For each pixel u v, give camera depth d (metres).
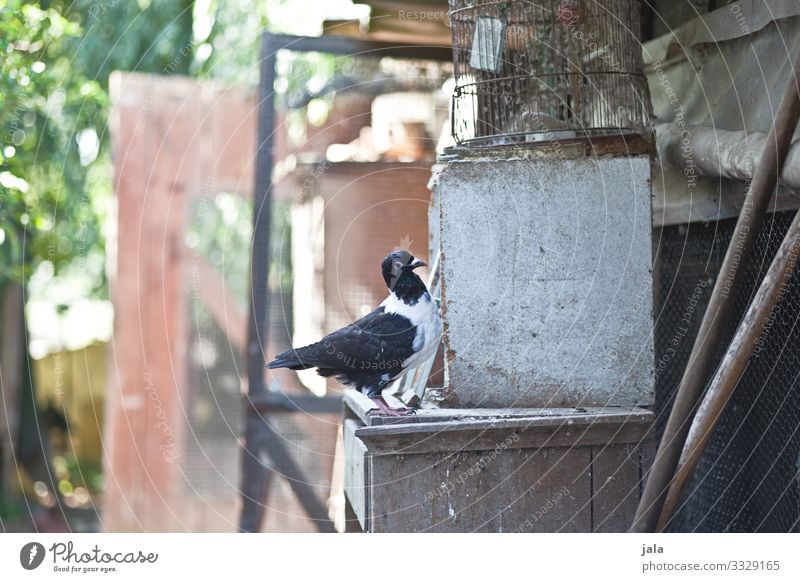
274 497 6.39
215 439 7.47
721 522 4.15
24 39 5.00
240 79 7.49
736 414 4.04
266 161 5.80
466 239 3.48
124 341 7.23
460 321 3.49
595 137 3.53
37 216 5.64
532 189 3.48
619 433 3.33
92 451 9.74
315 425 6.09
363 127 6.51
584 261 3.49
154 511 7.26
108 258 7.45
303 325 6.64
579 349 3.50
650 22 4.91
